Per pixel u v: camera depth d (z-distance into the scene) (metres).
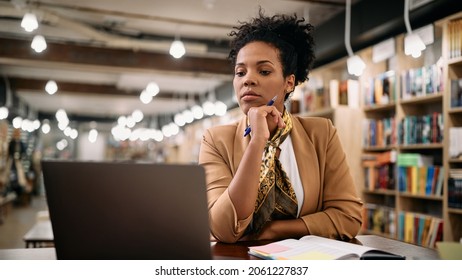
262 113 1.17
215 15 5.18
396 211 4.26
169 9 5.00
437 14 3.97
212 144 1.37
